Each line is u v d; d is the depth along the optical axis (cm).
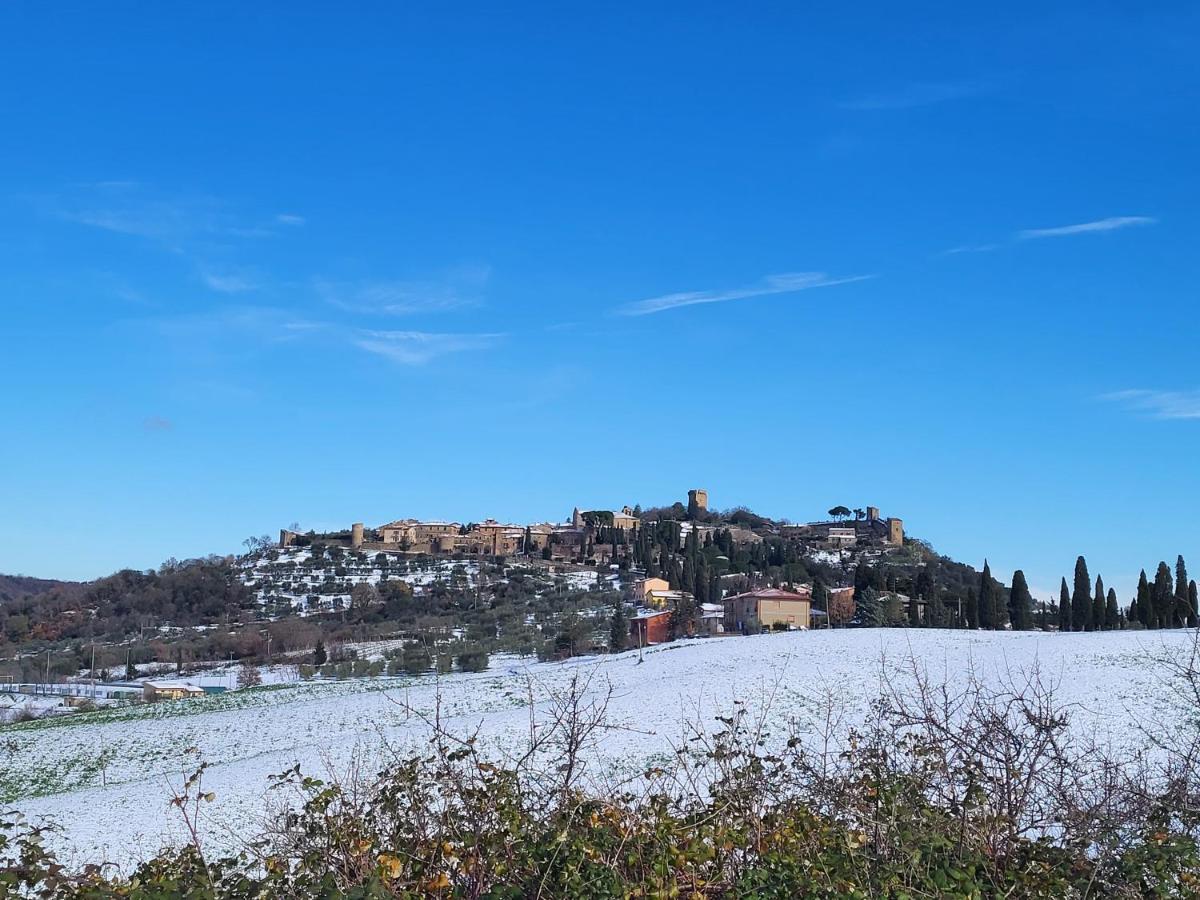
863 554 15850
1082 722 2198
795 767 845
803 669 4009
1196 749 895
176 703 5556
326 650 8475
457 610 10994
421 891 645
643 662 4959
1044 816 793
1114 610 8775
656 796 729
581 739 831
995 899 664
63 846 1878
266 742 4044
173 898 581
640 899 621
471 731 2788
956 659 4047
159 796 2578
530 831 685
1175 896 689
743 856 710
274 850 720
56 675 8725
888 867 672
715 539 16525
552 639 7425
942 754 807
